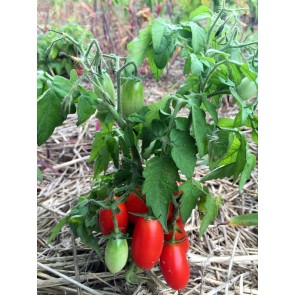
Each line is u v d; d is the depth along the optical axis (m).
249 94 1.03
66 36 0.93
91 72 0.94
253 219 1.11
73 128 2.21
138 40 1.01
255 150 1.89
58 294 1.17
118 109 1.01
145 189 0.93
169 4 2.79
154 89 2.59
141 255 0.96
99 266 1.27
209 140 0.95
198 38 0.99
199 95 0.96
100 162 1.23
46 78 0.97
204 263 1.29
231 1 1.68
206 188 1.12
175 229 1.02
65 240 1.39
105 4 2.85
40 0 2.91
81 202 1.12
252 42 1.05
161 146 1.01
